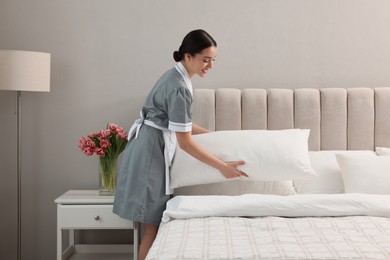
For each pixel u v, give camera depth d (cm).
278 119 346
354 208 259
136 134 311
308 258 196
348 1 366
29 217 380
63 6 368
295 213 259
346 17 366
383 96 347
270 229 235
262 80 368
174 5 367
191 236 227
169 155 306
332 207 259
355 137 347
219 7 366
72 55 370
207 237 225
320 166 323
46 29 369
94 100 372
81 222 328
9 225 381
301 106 346
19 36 370
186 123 291
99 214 328
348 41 367
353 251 202
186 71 297
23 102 373
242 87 368
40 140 375
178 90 290
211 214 261
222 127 347
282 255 199
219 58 367
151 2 366
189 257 200
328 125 346
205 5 366
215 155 308
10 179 378
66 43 370
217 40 367
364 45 367
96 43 369
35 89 336
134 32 368
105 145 329
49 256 382
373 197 264
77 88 372
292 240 218
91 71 371
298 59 367
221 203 266
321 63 367
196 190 312
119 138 333
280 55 367
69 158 376
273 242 216
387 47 366
